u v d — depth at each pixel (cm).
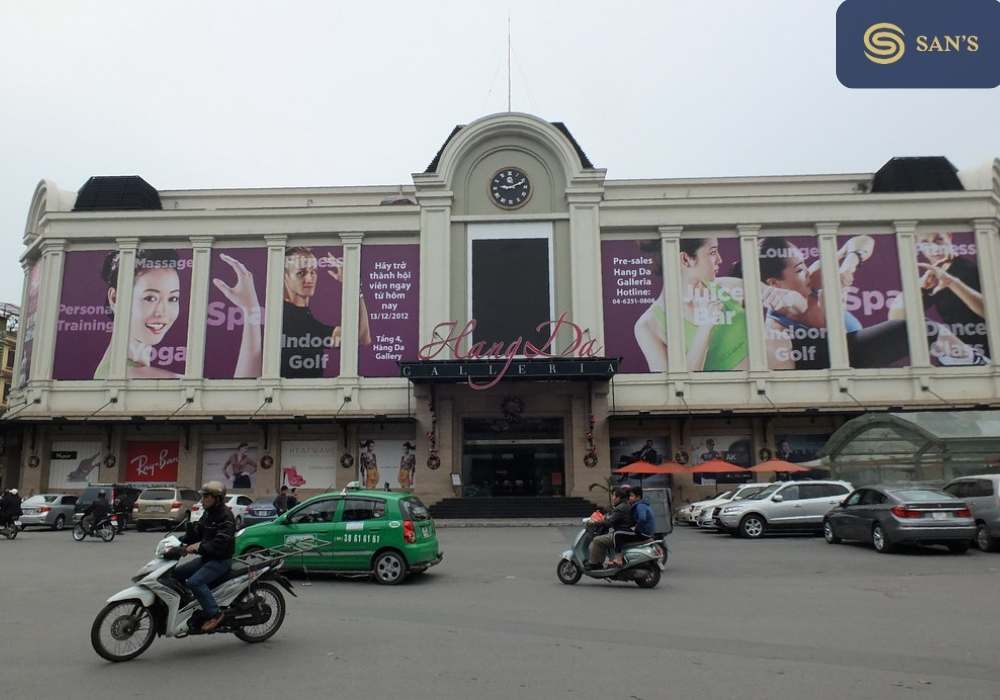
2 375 5666
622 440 3644
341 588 1327
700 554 1847
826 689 655
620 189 4112
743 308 3678
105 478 3628
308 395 3669
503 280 3734
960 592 1198
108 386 3678
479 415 3647
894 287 3675
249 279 3772
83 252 3831
